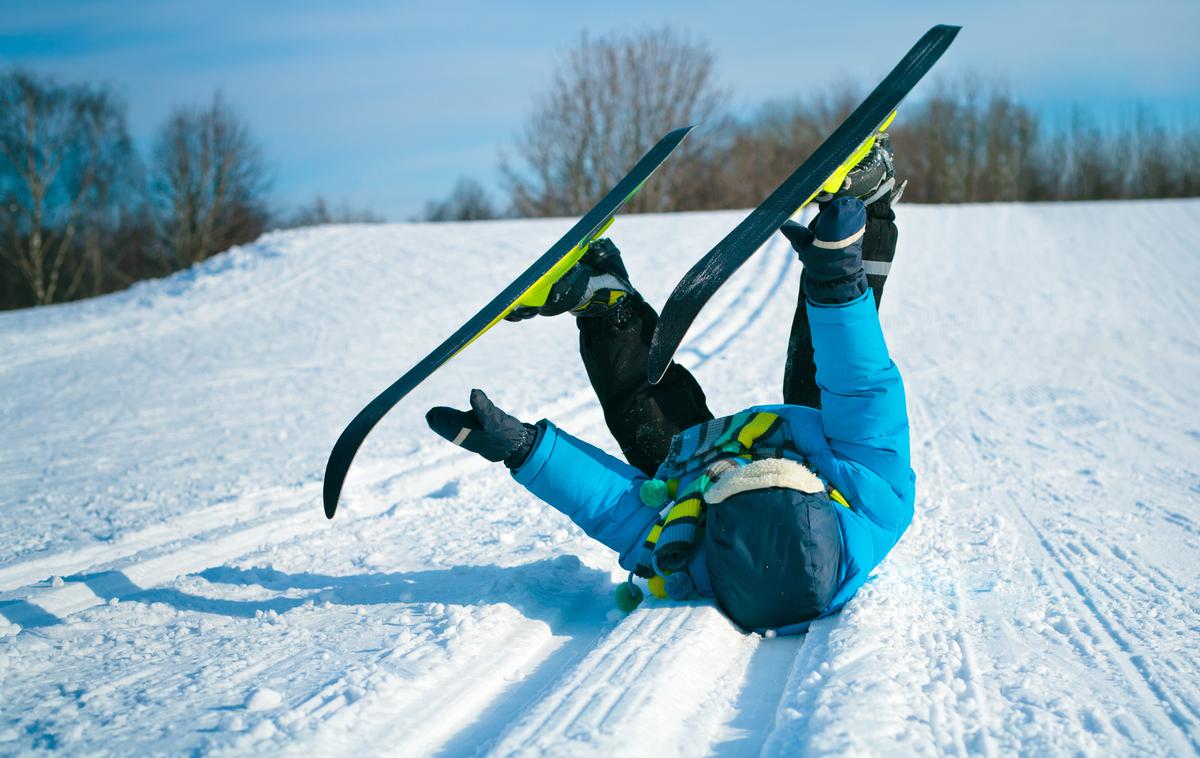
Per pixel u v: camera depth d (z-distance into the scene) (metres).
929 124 58.09
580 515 3.33
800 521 2.92
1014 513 4.96
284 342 14.27
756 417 3.32
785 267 17.34
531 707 2.38
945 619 3.15
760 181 50.53
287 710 2.47
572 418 8.37
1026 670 2.70
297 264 19.55
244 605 3.63
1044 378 10.12
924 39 3.19
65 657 3.05
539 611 3.31
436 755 2.32
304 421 9.06
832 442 3.19
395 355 13.16
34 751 2.30
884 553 3.25
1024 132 57.09
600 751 2.15
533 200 45.97
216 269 19.72
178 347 14.21
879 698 2.36
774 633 3.05
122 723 2.46
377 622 3.27
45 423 9.47
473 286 17.69
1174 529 4.63
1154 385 9.73
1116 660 2.83
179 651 3.07
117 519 5.54
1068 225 21.94
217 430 8.77
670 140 3.69
